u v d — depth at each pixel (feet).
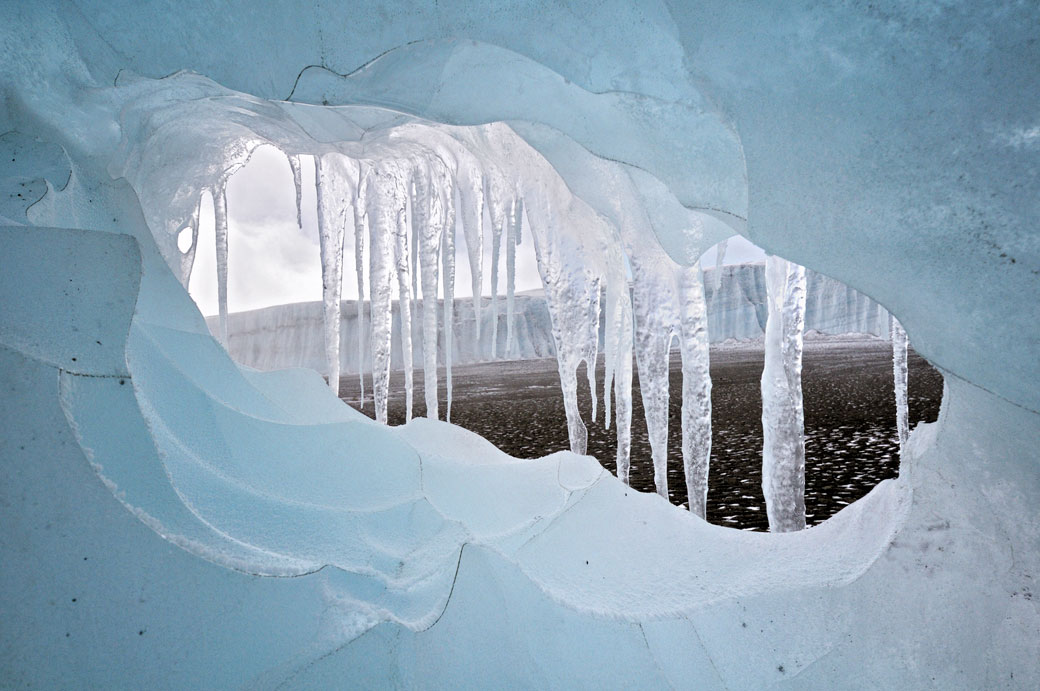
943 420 5.20
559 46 4.36
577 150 6.23
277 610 4.33
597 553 7.27
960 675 4.73
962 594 4.94
